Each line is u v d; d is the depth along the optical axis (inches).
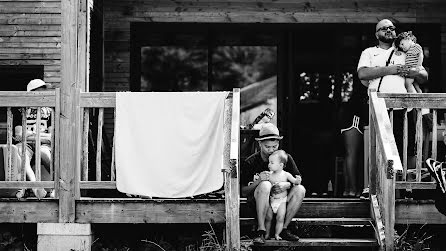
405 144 364.8
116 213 364.8
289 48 512.7
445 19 511.2
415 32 514.0
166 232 387.5
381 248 342.3
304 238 362.3
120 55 506.6
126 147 363.9
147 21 509.7
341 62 513.3
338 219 358.9
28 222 365.7
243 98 556.1
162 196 361.4
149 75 611.2
